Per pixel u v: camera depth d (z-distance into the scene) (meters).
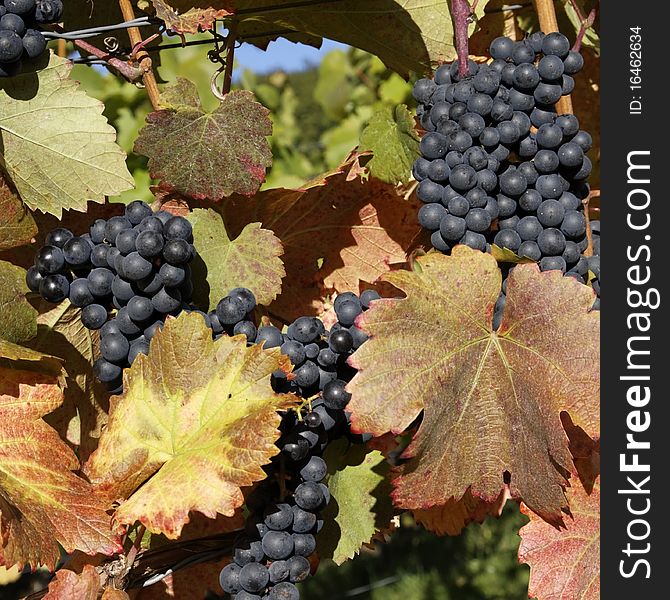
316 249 1.76
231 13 1.61
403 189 1.82
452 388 1.34
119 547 1.30
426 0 1.80
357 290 1.76
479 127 1.42
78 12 1.87
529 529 1.45
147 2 1.70
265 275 1.55
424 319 1.34
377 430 1.29
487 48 2.12
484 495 1.35
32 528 1.24
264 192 1.62
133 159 3.26
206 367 1.32
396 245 1.78
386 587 5.22
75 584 1.30
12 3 1.43
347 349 1.37
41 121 1.47
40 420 1.36
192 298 1.53
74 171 1.48
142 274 1.32
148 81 1.59
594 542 1.45
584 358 1.35
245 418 1.26
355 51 4.69
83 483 1.33
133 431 1.33
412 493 1.32
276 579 1.32
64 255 1.38
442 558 5.57
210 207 1.58
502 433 1.36
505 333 1.38
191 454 1.28
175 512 1.23
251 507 1.35
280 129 4.78
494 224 1.49
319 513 1.38
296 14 1.81
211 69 3.63
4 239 1.46
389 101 3.78
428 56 1.86
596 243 1.60
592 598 1.44
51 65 1.48
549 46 1.45
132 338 1.40
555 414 1.35
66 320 1.53
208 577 1.68
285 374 1.38
